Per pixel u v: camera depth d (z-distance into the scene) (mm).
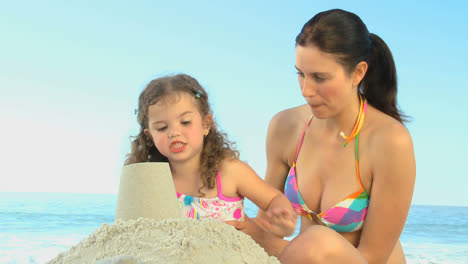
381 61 2992
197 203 3090
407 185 2789
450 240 17375
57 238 14828
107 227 1760
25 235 15336
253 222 3031
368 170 2883
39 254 12047
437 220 23797
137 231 1705
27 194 35594
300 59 2604
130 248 1635
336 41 2520
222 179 3111
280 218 2373
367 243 2879
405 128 2863
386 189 2797
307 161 3150
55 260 1738
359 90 3094
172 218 1790
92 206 24203
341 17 2631
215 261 1580
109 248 1667
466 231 19891
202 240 1652
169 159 3125
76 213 21078
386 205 2809
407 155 2764
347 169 2951
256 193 3100
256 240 2916
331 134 3059
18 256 11719
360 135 2928
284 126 3359
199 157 3115
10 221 18484
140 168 1885
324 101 2643
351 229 2979
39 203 25578
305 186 3129
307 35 2592
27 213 20641
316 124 3160
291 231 2389
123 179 1920
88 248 1720
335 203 2967
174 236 1658
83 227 17641
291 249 1997
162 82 2984
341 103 2662
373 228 2854
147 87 3025
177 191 3156
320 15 2674
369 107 3023
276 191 3131
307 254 1955
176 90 2904
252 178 3127
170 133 2881
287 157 3344
